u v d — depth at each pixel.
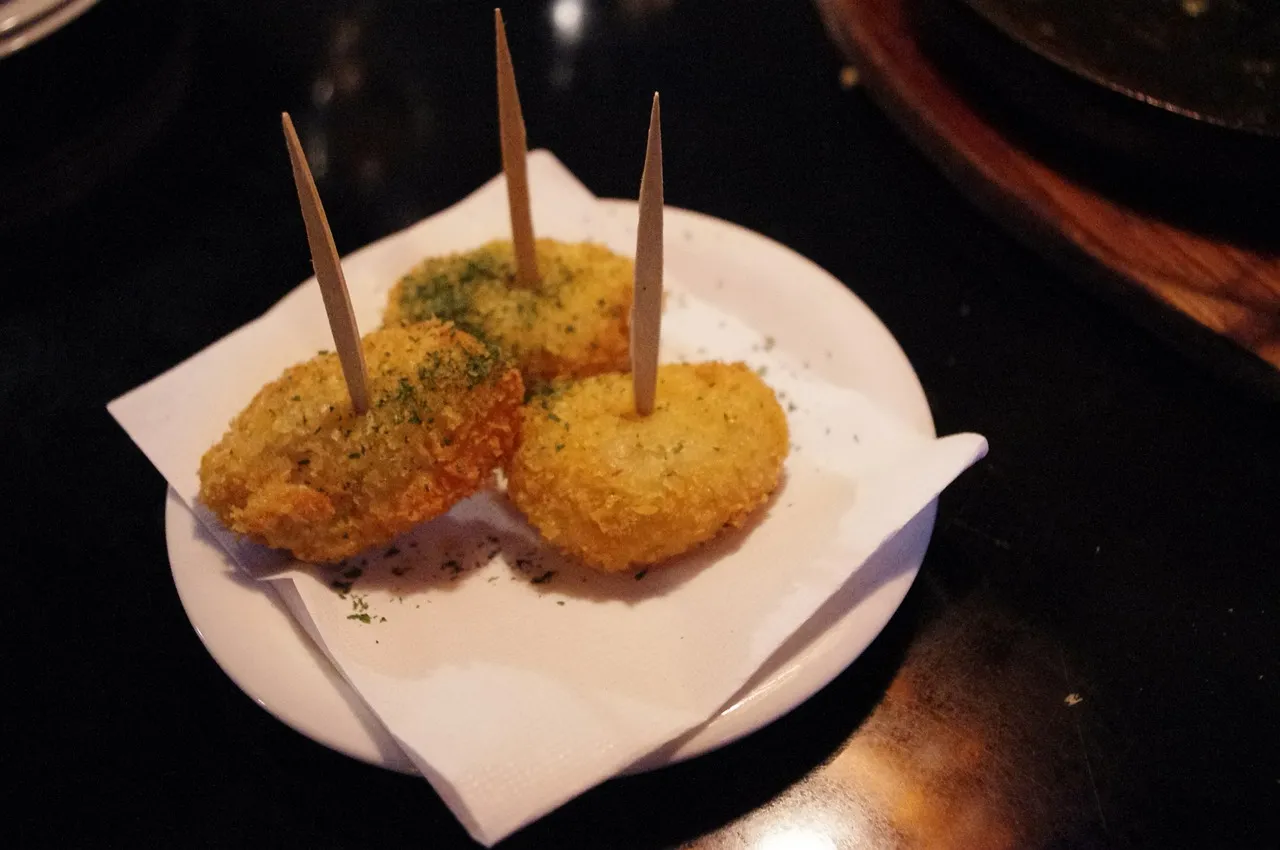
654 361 0.20
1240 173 0.24
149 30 0.34
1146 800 0.18
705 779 0.18
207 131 0.31
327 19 0.35
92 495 0.23
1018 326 0.26
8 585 0.21
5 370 0.25
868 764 0.18
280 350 0.24
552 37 0.35
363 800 0.18
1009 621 0.20
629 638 0.19
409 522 0.20
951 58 0.30
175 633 0.20
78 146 0.31
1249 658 0.20
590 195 0.28
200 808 0.18
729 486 0.20
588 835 0.18
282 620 0.19
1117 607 0.20
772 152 0.31
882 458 0.21
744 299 0.25
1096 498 0.22
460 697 0.18
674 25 0.35
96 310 0.26
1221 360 0.23
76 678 0.20
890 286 0.27
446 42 0.35
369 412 0.20
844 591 0.19
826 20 0.33
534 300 0.24
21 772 0.18
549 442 0.21
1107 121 0.24
